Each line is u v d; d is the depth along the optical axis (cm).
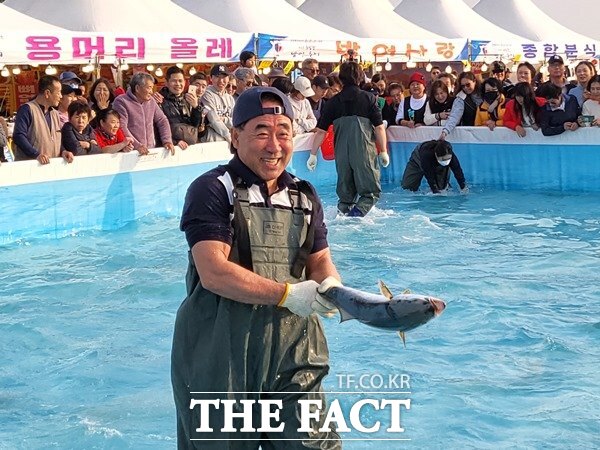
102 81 1117
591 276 834
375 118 1096
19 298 770
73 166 1012
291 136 351
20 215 977
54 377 595
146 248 952
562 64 1345
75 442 496
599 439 493
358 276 831
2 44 1185
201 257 338
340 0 2011
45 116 1017
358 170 1089
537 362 611
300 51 1623
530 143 1316
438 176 1289
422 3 2228
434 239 995
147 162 1088
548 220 1102
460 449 483
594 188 1289
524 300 755
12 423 522
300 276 355
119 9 1412
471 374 589
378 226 1057
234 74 1305
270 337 349
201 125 1198
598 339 658
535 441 491
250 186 350
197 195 343
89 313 732
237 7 1688
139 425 519
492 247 957
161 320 716
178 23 1502
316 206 362
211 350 346
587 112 1289
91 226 1038
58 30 1271
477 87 1370
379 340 654
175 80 1153
